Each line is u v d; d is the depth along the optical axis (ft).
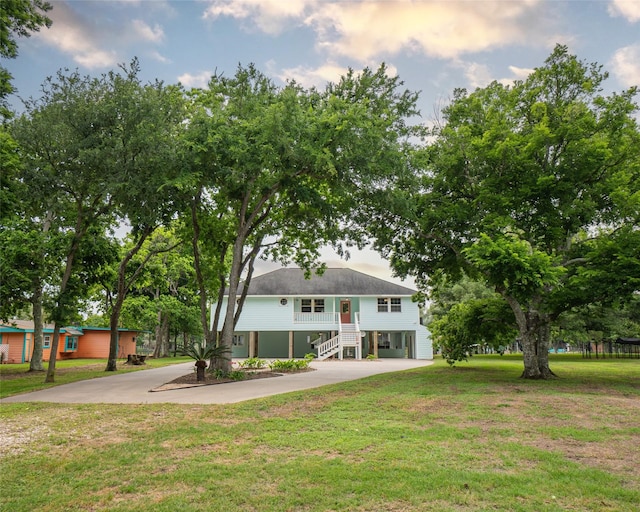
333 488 16.71
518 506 14.94
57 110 51.57
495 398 36.37
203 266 73.05
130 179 50.62
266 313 119.14
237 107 57.11
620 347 195.31
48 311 59.93
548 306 52.03
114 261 85.71
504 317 62.59
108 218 72.79
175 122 57.47
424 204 58.08
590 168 52.54
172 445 23.17
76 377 62.85
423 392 40.32
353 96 61.21
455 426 26.78
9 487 17.49
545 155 56.08
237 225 68.33
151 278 109.29
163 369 77.71
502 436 24.44
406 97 61.52
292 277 127.65
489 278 48.67
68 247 72.28
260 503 15.48
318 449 22.20
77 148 51.13
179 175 49.57
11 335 119.24
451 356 70.08
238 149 47.44
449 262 63.16
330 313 119.03
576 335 120.67
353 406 33.71
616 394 39.01
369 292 120.06
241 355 127.65
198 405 35.14
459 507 14.96
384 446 22.49
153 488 17.15
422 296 72.18
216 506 15.26
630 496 15.75
